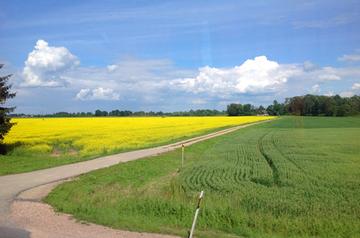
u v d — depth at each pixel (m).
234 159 34.03
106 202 16.70
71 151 41.59
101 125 76.44
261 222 13.53
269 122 115.00
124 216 13.86
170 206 15.06
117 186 21.47
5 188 20.22
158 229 12.30
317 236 12.44
